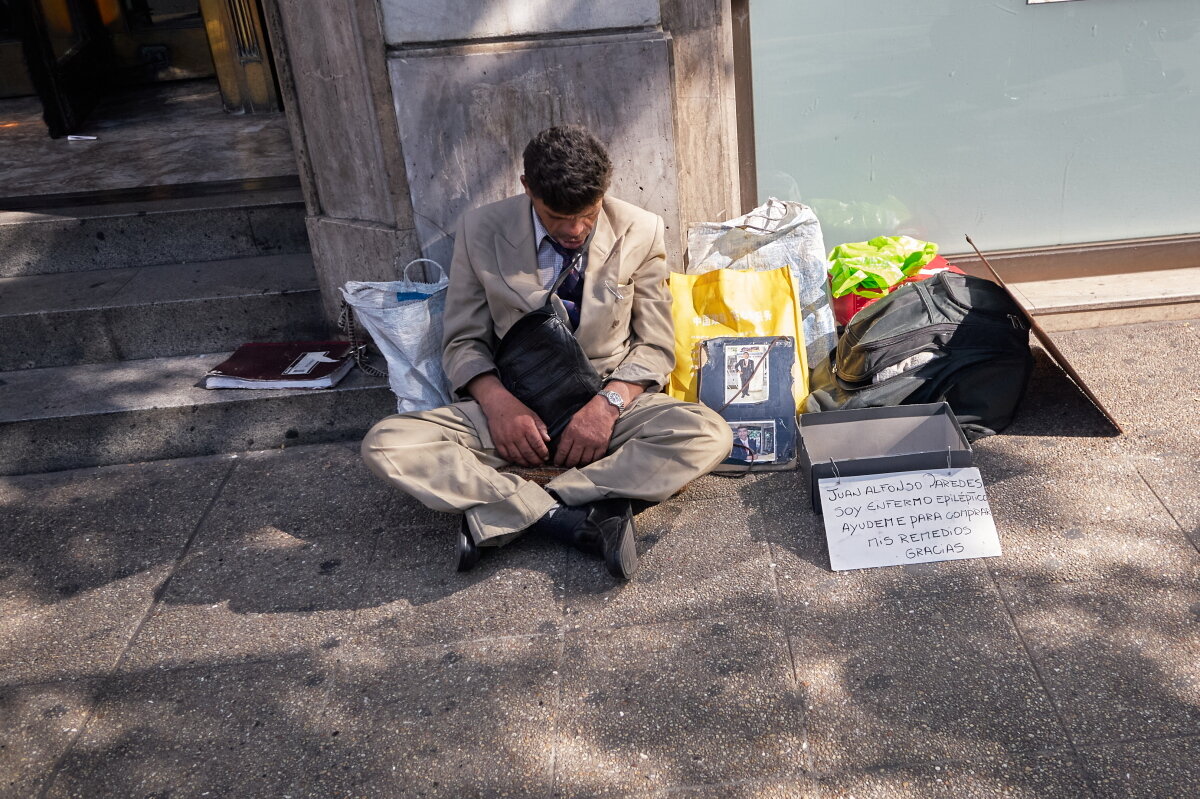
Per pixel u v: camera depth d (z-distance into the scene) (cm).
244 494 350
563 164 284
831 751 223
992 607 259
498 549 304
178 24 755
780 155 409
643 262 326
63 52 661
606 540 283
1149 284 416
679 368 346
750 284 353
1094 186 418
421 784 226
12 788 236
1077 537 281
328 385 375
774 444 331
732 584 279
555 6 344
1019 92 400
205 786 232
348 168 378
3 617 298
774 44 388
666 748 229
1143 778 208
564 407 307
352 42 348
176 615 292
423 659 264
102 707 259
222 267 450
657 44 349
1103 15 387
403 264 379
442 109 354
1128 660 238
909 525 283
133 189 495
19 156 582
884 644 252
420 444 296
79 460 379
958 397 329
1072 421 337
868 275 370
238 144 576
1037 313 403
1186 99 403
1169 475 304
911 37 389
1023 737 221
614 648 260
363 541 317
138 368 409
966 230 426
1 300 423
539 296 311
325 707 251
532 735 236
